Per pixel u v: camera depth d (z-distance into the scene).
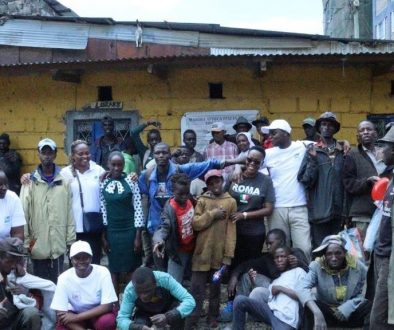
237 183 6.81
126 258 6.89
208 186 6.60
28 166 9.80
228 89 9.36
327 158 6.77
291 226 6.82
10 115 9.88
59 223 6.68
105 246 6.98
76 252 5.96
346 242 6.27
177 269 6.52
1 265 5.93
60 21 10.93
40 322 5.94
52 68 9.04
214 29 10.41
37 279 6.20
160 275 5.72
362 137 6.51
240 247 6.77
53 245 6.65
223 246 6.53
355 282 6.08
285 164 6.86
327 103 9.20
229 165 6.86
